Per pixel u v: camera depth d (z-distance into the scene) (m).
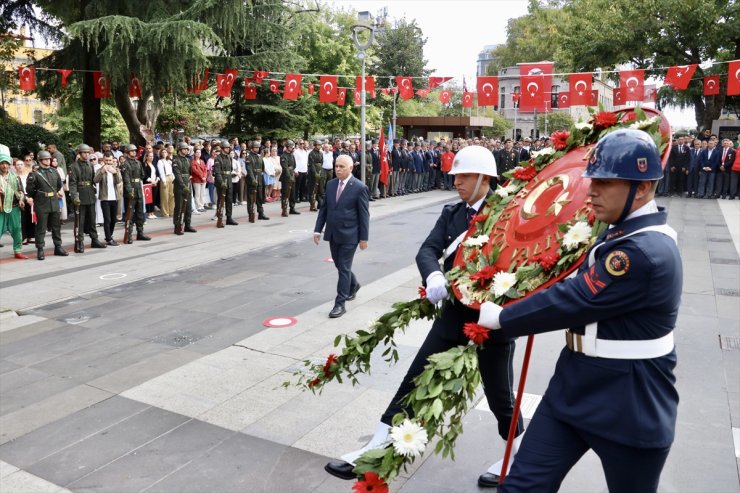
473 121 32.03
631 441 2.08
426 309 3.10
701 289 8.04
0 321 7.05
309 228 14.20
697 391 4.87
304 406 4.66
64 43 18.08
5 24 18.75
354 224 7.01
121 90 18.17
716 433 4.18
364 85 16.91
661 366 2.10
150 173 15.62
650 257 2.00
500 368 3.30
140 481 3.65
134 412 4.61
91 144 18.23
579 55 26.89
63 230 14.07
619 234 2.12
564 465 2.25
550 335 6.27
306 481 3.62
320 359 5.65
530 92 14.99
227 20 16.36
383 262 10.16
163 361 5.67
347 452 3.96
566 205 2.46
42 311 7.46
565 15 40.16
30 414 4.59
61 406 4.72
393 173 21.62
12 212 10.50
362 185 7.03
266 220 15.70
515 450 3.51
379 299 7.77
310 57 30.47
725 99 28.88
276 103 24.08
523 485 2.24
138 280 9.05
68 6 16.56
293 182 16.69
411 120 33.00
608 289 2.04
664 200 18.45
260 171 15.40
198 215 16.59
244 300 7.85
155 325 6.82
